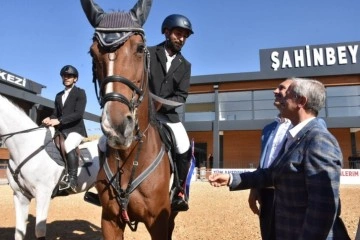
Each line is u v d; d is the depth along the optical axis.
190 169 3.83
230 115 26.16
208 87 25.98
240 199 10.54
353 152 24.66
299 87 2.25
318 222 1.83
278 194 2.27
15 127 4.59
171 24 3.48
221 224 6.83
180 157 3.51
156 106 3.46
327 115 24.16
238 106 26.11
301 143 2.12
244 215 7.77
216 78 25.41
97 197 3.84
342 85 24.28
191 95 26.91
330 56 24.16
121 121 2.32
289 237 2.11
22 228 4.50
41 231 4.44
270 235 2.49
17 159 4.53
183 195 3.55
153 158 2.99
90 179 5.38
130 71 2.54
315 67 24.30
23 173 4.49
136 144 2.85
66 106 5.16
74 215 7.77
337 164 1.90
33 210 8.22
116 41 2.53
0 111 4.51
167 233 3.08
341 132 25.16
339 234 2.03
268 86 25.17
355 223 6.61
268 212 2.78
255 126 24.59
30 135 4.64
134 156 2.87
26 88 24.67
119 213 2.89
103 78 2.55
